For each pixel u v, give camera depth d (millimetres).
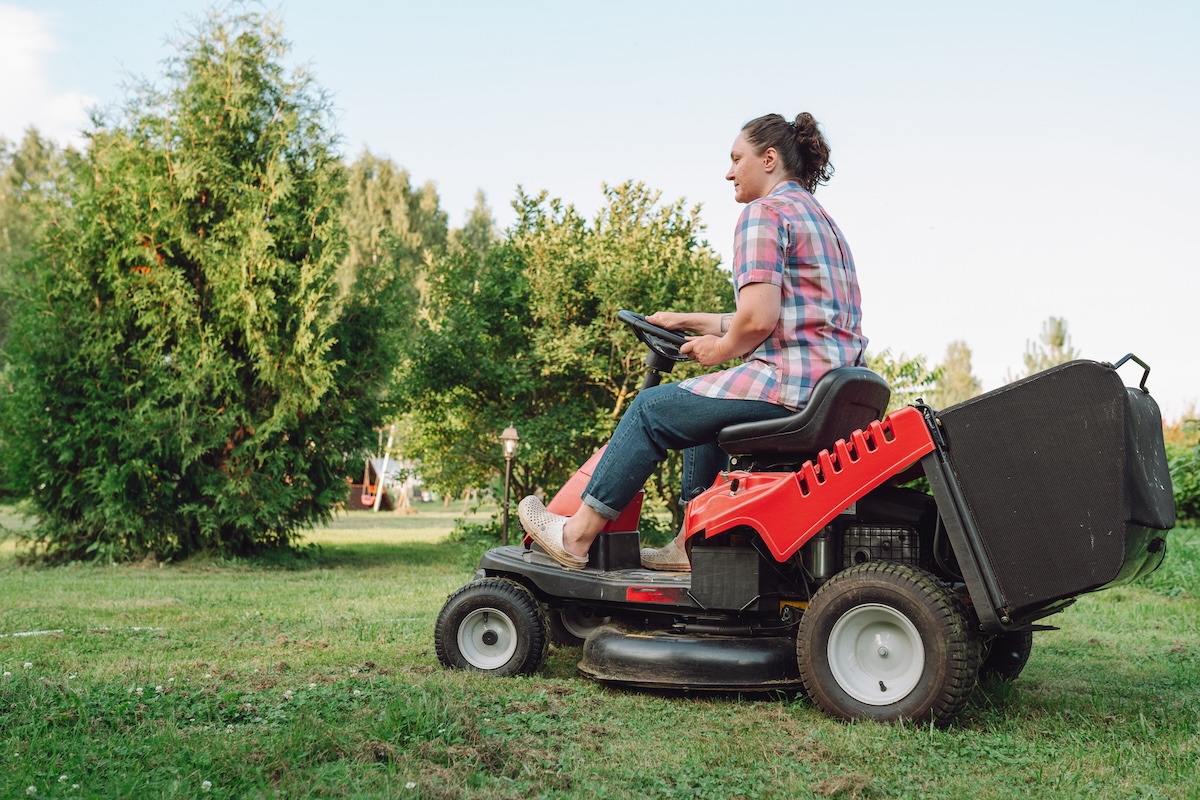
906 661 3406
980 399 3330
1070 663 4902
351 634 5645
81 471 11859
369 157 45031
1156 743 3178
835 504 3529
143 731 2945
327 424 12664
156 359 11898
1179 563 8961
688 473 4285
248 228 12148
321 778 2523
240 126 12531
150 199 11898
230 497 12062
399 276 13445
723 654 3738
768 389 3682
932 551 3670
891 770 2844
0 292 12188
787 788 2658
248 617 6418
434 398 13680
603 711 3543
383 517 27594
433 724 3023
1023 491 3248
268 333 12234
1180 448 15781
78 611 6805
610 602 4117
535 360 13031
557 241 13719
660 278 12742
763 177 3918
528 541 4547
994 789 2674
